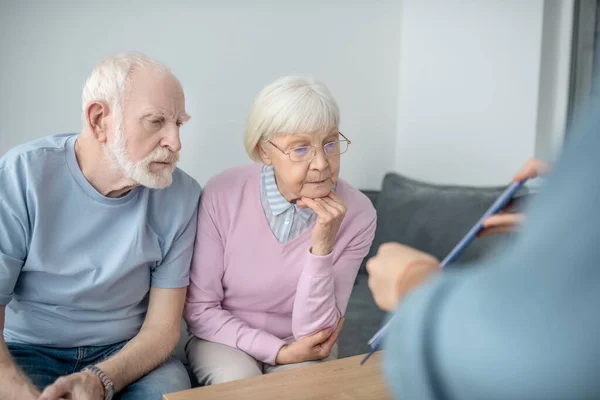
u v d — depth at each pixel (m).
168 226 1.75
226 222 1.82
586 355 0.38
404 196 2.87
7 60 2.38
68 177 1.62
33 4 2.38
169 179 1.65
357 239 1.86
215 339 1.80
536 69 2.91
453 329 0.43
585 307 0.38
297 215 1.80
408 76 3.19
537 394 0.39
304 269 1.73
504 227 0.81
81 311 1.68
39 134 2.46
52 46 2.43
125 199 1.66
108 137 1.58
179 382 1.66
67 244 1.62
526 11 2.89
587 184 0.38
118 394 1.63
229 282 1.84
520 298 0.40
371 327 2.44
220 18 2.73
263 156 1.78
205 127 2.76
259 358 1.76
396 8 3.15
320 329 1.75
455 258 0.83
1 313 1.55
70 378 1.44
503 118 2.99
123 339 1.76
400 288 0.57
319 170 1.67
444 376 0.43
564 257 0.38
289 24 2.88
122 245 1.67
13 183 1.55
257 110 1.72
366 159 3.21
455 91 3.08
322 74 3.01
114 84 1.56
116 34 2.53
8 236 1.55
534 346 0.39
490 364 0.40
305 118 1.64
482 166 3.07
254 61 2.82
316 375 1.39
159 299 1.75
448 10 3.05
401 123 3.24
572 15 2.94
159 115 1.58
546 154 0.44
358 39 3.07
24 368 1.60
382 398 1.28
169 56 2.65
